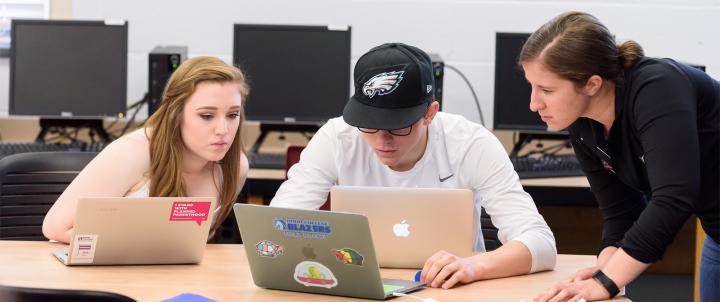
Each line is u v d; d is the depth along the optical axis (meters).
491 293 1.78
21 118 4.06
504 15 4.06
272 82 3.89
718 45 4.05
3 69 4.03
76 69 3.87
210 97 2.14
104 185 2.16
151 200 1.91
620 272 1.71
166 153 2.20
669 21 4.05
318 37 3.88
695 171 1.68
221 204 2.34
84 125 3.96
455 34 4.07
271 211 1.72
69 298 1.73
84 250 1.92
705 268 2.13
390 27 4.07
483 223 2.50
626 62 1.78
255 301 1.70
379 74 1.93
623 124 1.80
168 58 3.66
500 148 2.21
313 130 3.97
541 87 1.77
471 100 4.10
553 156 3.83
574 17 1.77
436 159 2.23
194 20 4.06
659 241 1.68
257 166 3.51
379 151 1.97
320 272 1.73
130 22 4.05
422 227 1.98
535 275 1.97
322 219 1.68
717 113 1.82
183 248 1.98
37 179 2.59
